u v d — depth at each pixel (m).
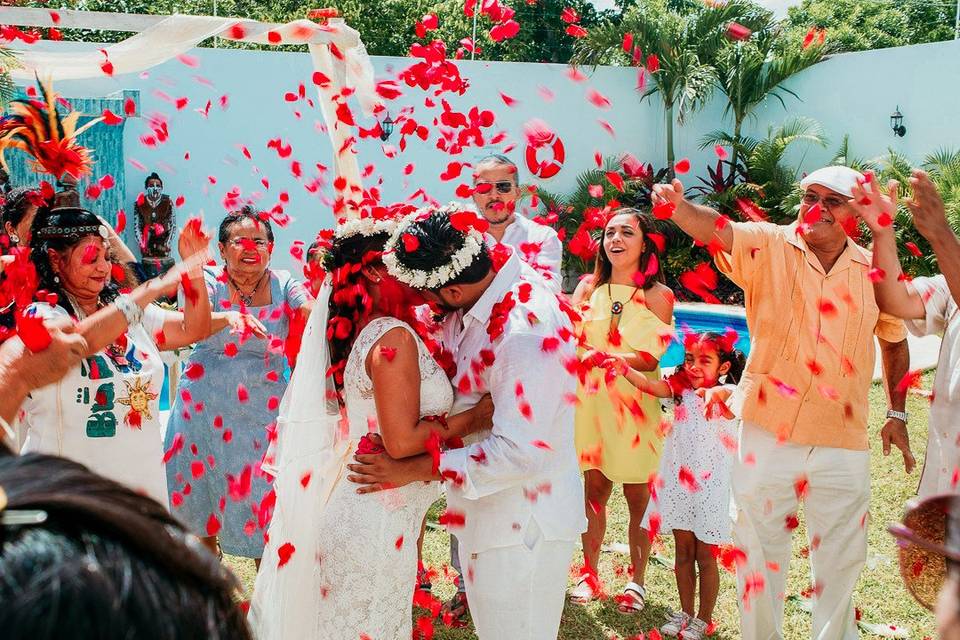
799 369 3.39
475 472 2.56
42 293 3.03
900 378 3.74
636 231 4.28
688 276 3.51
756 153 17.81
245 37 3.70
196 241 3.27
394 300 2.72
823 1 27.53
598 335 4.32
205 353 3.98
